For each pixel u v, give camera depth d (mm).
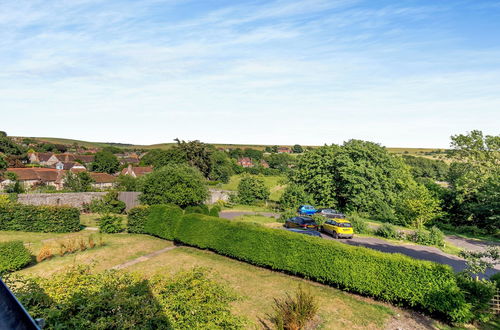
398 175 37469
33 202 27812
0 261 12461
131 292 6754
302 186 36844
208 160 57719
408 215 29812
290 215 29625
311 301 10039
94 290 6680
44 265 13961
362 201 32531
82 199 32250
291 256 13922
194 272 8195
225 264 15250
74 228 21672
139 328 5758
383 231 24547
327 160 36031
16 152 92750
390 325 10133
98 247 17344
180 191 26344
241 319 7391
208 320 6617
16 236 19438
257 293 12008
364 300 11922
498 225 29953
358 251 12484
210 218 17516
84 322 5367
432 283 10875
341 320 10258
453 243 24625
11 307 1725
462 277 11484
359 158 34625
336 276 12594
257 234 15156
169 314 6348
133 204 30594
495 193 29016
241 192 43188
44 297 6066
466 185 32812
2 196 25484
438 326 10266
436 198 31297
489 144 35188
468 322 10672
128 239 19594
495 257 12820
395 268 11539
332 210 29891
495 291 11281
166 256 16250
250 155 145750
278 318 9062
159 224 20141
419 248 21250
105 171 94125
